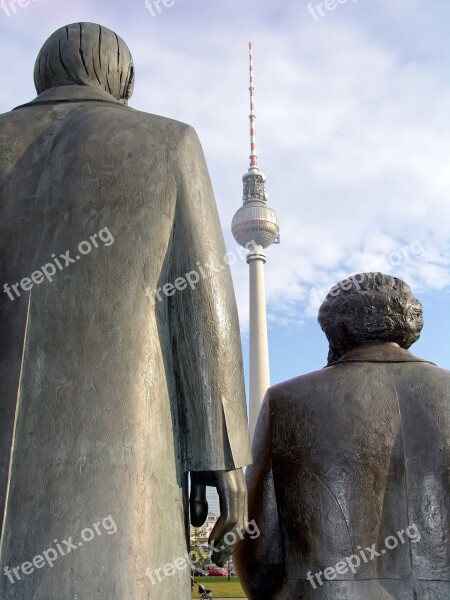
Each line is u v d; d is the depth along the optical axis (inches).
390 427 125.9
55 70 136.2
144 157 115.4
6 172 116.4
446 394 128.6
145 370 104.7
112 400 101.3
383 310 139.8
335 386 131.0
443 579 117.2
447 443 123.6
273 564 127.6
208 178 122.6
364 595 116.7
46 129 120.7
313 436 127.0
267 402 136.4
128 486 97.6
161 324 111.1
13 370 102.7
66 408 100.5
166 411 107.5
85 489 96.6
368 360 135.1
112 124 118.6
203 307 111.5
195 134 123.7
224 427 108.2
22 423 99.9
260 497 129.8
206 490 116.0
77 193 112.1
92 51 136.0
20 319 105.5
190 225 114.5
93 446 98.7
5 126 121.5
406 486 122.9
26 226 112.1
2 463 97.7
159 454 103.3
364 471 123.0
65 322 105.3
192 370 110.0
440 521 120.0
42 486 96.7
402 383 130.4
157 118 123.0
